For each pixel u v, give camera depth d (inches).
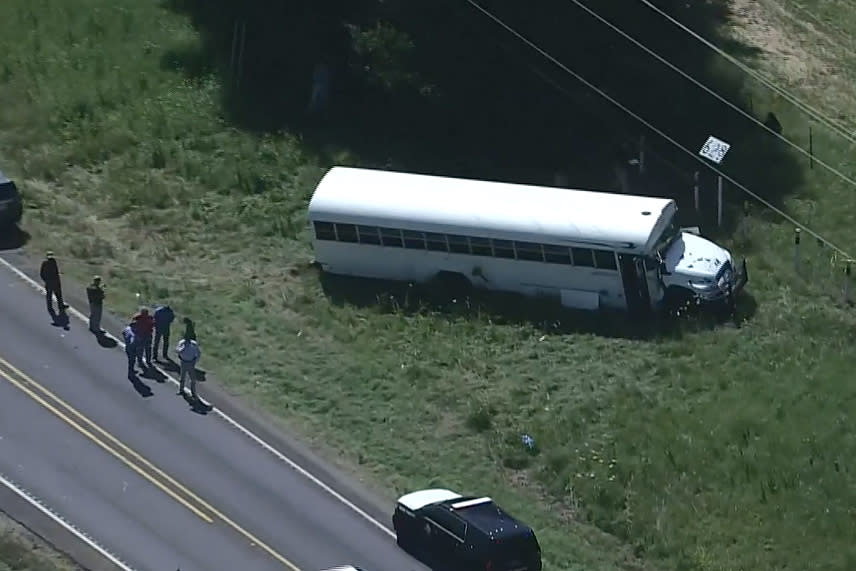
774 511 6688.0
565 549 6402.6
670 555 6451.8
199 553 6043.3
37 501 6215.6
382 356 7504.9
